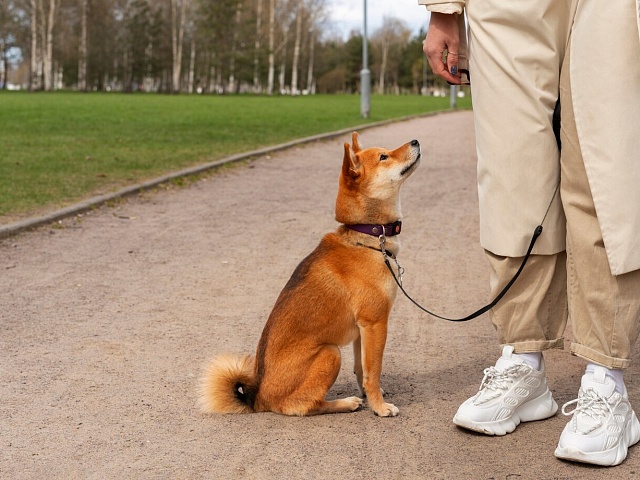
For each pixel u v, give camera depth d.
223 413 3.94
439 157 16.31
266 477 3.22
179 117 29.00
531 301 3.55
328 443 3.56
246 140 18.77
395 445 3.53
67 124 24.14
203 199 10.70
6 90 87.31
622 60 3.18
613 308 3.31
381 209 3.91
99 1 93.06
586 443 3.24
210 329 5.32
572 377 4.35
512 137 3.41
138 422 3.82
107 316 5.60
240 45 92.50
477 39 3.49
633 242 3.22
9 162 13.58
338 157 16.00
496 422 3.59
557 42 3.38
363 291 3.84
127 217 9.34
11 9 87.25
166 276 6.72
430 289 6.37
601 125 3.22
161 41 98.00
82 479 3.23
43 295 6.11
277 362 3.89
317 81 117.31
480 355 4.79
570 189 3.38
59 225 8.73
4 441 3.60
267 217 9.44
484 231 3.55
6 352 4.84
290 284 3.99
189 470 3.30
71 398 4.12
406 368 4.58
